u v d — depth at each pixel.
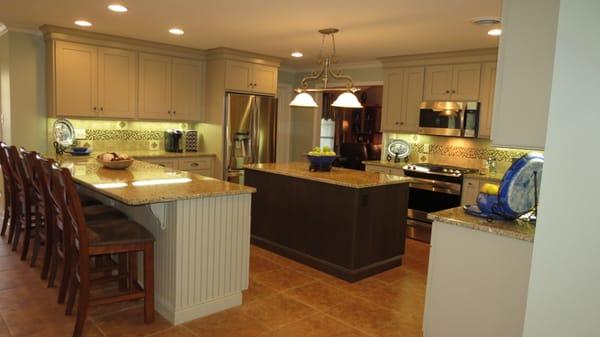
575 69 1.35
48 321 2.73
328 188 3.84
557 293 1.43
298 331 2.78
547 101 1.91
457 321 2.30
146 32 4.85
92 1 3.61
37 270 3.55
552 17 1.88
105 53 5.21
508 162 5.27
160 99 5.78
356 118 8.68
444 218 2.30
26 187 3.67
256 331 2.75
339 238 3.77
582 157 1.35
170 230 2.77
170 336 2.64
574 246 1.38
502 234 2.08
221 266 2.98
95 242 2.52
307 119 7.60
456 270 2.29
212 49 5.87
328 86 7.23
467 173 5.07
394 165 5.73
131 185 2.97
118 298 2.64
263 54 6.09
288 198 4.23
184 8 3.72
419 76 5.64
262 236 4.56
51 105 4.97
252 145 6.28
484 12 3.48
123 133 5.82
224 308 3.04
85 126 5.48
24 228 4.03
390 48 5.23
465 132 5.22
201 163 5.98
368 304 3.25
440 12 3.54
